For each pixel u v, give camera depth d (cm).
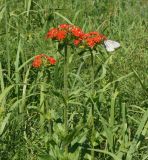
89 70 704
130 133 538
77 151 481
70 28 468
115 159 467
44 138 511
